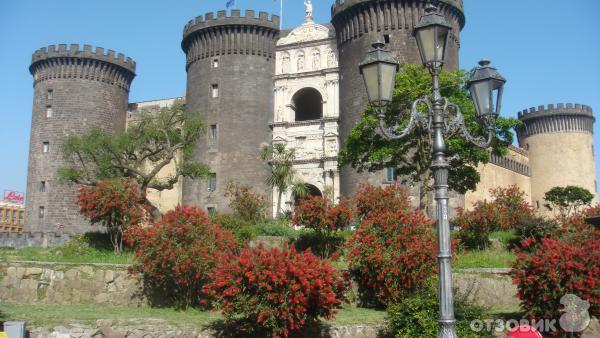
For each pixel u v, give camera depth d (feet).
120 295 68.59
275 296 50.08
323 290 51.70
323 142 163.63
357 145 110.83
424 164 101.86
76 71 190.80
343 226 98.17
